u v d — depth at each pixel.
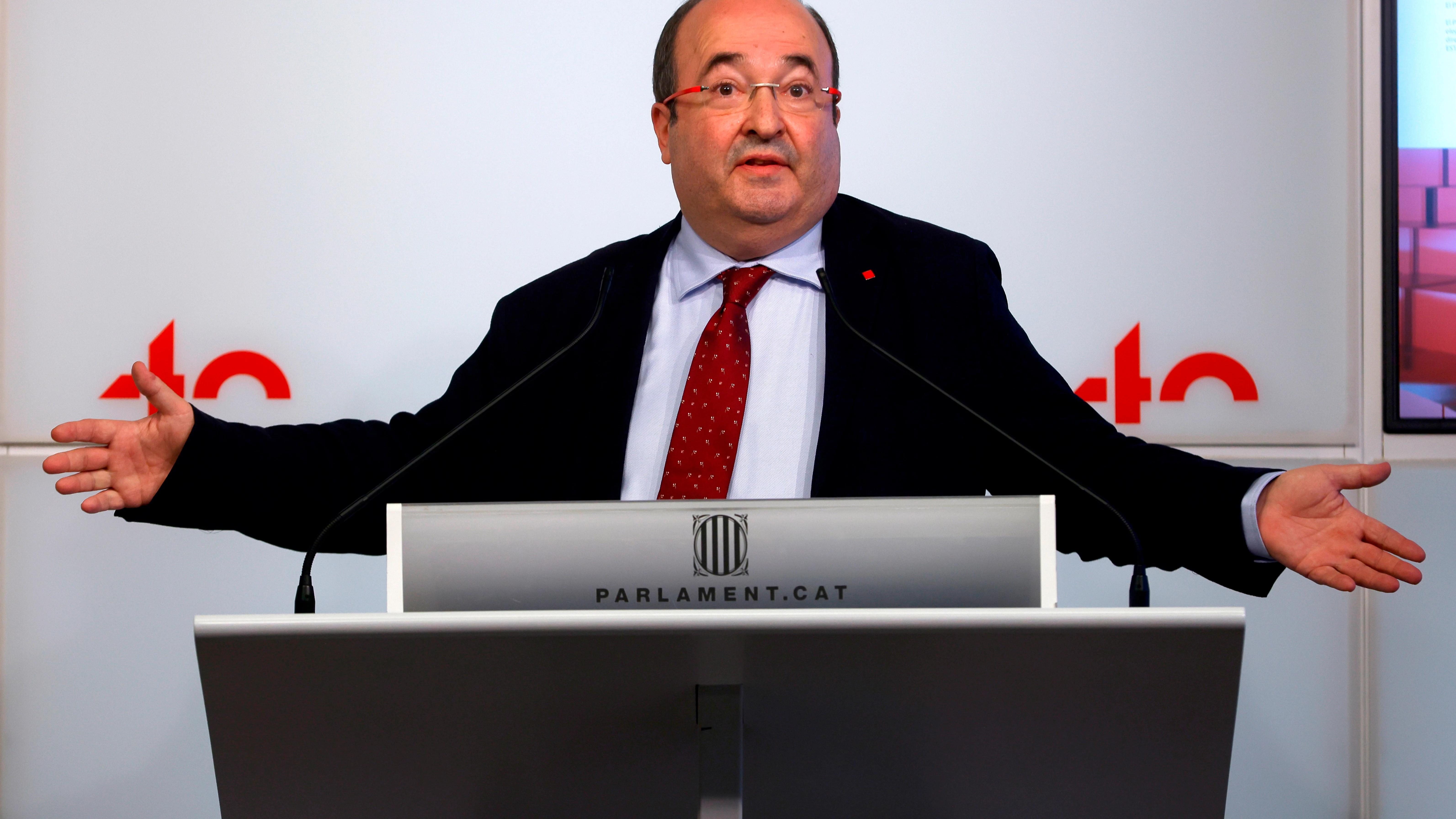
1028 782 1.61
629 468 3.51
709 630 1.44
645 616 1.44
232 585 4.50
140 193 4.47
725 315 3.56
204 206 4.49
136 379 2.62
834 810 1.65
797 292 3.63
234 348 4.48
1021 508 1.83
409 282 4.53
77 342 4.44
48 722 4.42
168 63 4.50
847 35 4.59
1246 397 4.57
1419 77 4.61
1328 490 2.35
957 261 3.68
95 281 4.45
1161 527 2.70
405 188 4.54
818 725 1.56
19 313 4.43
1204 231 4.59
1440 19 4.62
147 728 4.44
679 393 3.59
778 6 3.60
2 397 4.42
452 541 1.86
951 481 3.39
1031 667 1.49
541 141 4.57
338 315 4.51
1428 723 4.58
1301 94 4.61
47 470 2.52
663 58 3.82
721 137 3.50
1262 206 4.60
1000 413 3.42
